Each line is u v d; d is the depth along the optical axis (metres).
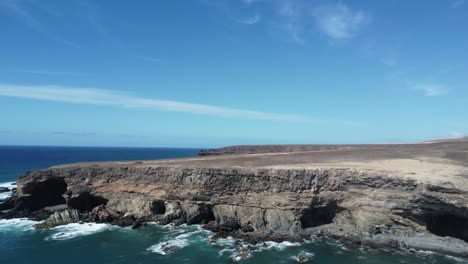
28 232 61.69
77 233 61.09
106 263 48.94
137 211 69.00
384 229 58.06
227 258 50.25
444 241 54.03
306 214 61.97
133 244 55.91
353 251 52.75
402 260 49.44
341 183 61.47
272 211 62.16
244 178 64.81
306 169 63.00
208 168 66.62
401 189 57.53
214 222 65.44
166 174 69.31
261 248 53.91
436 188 54.28
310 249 53.53
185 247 54.44
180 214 67.06
